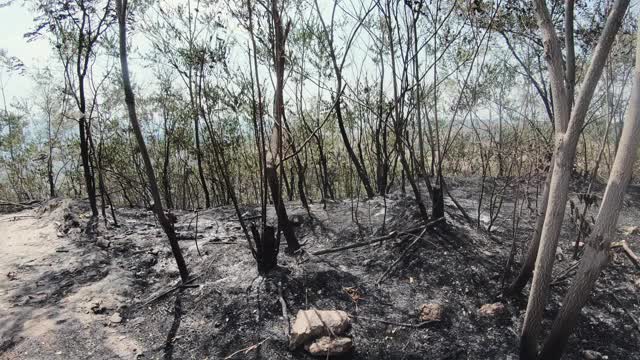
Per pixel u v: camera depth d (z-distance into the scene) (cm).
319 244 423
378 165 584
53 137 704
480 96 442
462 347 280
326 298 327
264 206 334
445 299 323
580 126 210
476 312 309
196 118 503
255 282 340
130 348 285
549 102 430
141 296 348
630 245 392
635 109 194
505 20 375
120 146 611
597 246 214
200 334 297
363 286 343
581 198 349
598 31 390
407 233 389
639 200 502
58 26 445
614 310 308
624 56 387
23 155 717
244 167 633
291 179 627
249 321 304
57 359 272
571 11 258
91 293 345
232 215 521
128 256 407
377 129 561
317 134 584
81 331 299
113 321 313
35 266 386
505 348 278
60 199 554
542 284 231
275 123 346
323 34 469
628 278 342
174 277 371
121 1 282
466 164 736
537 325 239
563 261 364
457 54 407
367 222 453
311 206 532
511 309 308
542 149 354
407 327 298
